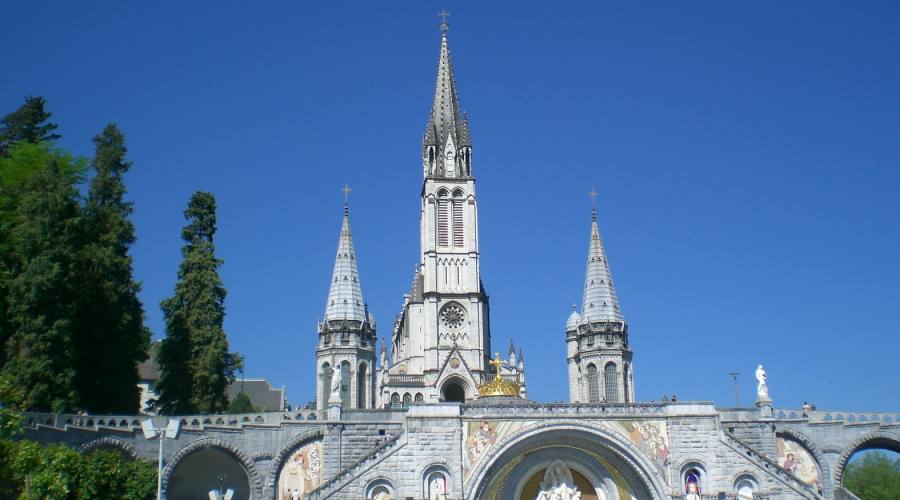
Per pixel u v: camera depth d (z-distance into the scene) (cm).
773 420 7225
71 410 6159
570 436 6894
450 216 13250
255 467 6662
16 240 6388
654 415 6944
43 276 5916
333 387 7038
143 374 11531
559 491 7019
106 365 6400
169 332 7612
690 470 6856
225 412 7588
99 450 5172
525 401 7294
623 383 10575
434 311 12675
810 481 7175
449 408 6756
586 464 7050
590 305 10850
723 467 6838
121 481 4916
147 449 6241
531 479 7094
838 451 7212
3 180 6856
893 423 7262
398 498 6525
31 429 5484
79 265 6316
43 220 6194
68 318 6075
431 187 13312
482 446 6725
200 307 7694
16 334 5997
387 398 12262
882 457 11412
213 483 6912
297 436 6831
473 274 12975
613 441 6844
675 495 6788
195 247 7962
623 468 6944
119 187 7131
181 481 6838
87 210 6862
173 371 7481
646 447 6881
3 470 4347
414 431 6675
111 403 6456
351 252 11881
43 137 7862
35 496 4275
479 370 12500
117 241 6744
